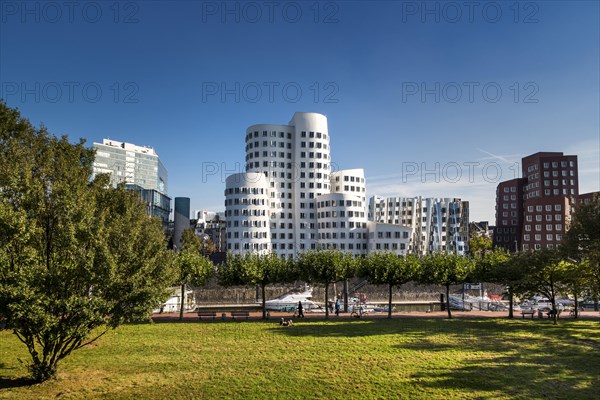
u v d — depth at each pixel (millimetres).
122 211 41250
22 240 21969
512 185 183750
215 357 30500
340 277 54844
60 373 25812
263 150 150000
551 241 146000
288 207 149750
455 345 34938
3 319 22609
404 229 138875
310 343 35844
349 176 155250
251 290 94938
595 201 45531
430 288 101562
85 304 21984
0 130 39969
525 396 22203
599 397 22078
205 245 181250
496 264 53781
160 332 41312
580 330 42906
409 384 24062
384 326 45625
